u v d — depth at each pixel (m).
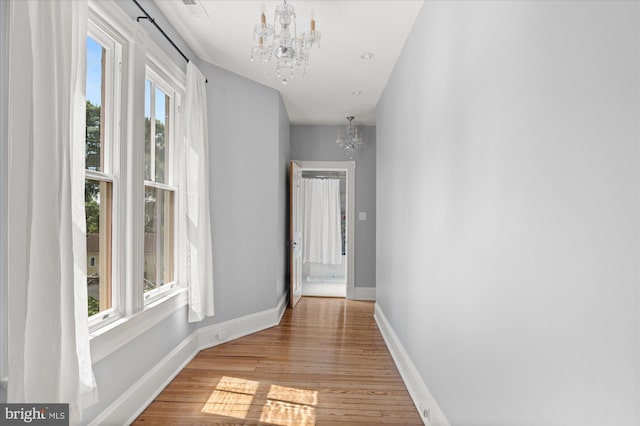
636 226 0.76
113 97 2.15
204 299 3.25
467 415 1.67
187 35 3.02
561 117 1.00
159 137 2.81
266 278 4.28
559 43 1.01
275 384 2.80
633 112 0.76
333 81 4.02
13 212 1.28
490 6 1.44
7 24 1.35
